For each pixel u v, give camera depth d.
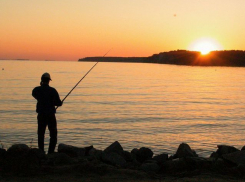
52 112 7.00
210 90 67.88
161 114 32.16
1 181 5.25
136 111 34.06
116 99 46.50
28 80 84.56
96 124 25.20
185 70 189.25
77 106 37.19
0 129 22.23
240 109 37.75
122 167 6.42
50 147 7.08
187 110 36.00
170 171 6.21
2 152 6.10
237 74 147.12
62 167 5.82
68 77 103.56
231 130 23.53
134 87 70.94
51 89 7.04
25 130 21.91
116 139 19.56
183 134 21.62
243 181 5.50
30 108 34.44
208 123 26.81
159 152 16.16
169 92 61.12
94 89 63.31
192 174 5.87
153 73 150.38
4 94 49.94
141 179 5.50
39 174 5.59
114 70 183.50
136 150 7.60
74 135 20.55
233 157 6.45
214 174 5.87
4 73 124.06
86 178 5.45
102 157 6.76
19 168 5.70
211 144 18.53
